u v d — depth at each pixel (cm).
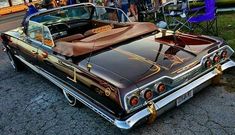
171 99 309
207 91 395
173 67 313
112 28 472
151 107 294
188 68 319
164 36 396
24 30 493
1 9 1444
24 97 477
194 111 358
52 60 403
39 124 389
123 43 389
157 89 296
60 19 511
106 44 378
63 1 965
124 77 297
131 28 419
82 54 359
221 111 350
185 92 321
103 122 369
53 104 437
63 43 382
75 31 510
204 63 340
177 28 671
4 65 661
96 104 325
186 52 344
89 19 538
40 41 436
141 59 334
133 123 283
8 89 521
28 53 484
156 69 308
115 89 283
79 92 355
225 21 699
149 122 303
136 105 284
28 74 582
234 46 503
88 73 326
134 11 807
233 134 310
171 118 351
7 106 455
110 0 778
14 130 385
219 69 358
